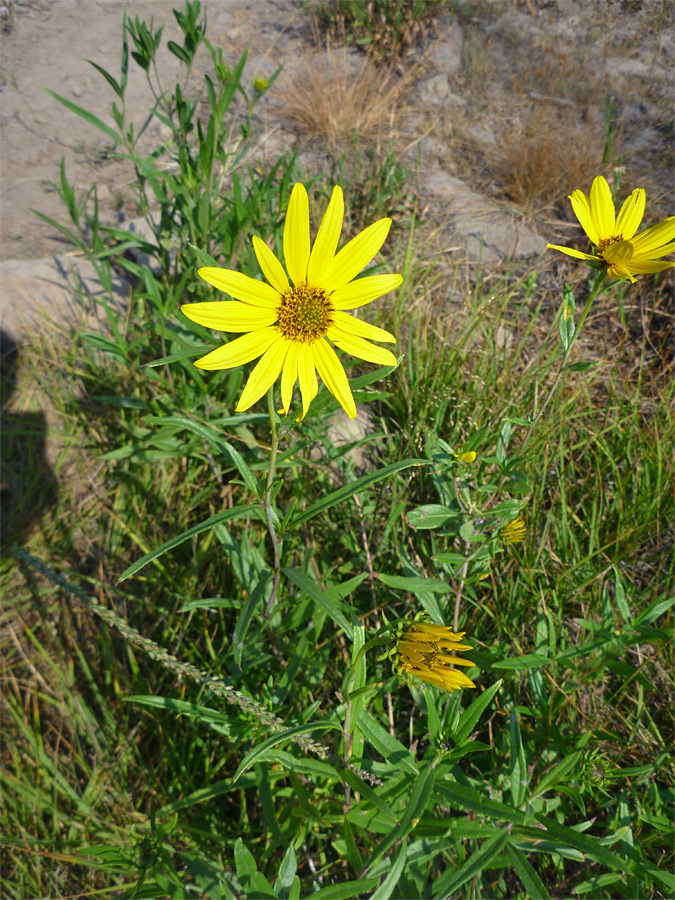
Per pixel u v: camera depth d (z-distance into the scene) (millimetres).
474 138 729
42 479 438
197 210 398
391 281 236
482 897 294
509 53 844
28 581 382
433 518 324
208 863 299
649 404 497
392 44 814
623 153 713
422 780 236
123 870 291
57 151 668
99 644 384
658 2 886
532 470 428
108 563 417
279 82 772
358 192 641
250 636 318
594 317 559
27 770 349
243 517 402
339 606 322
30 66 758
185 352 245
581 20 879
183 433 438
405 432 444
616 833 270
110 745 350
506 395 467
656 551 422
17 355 476
